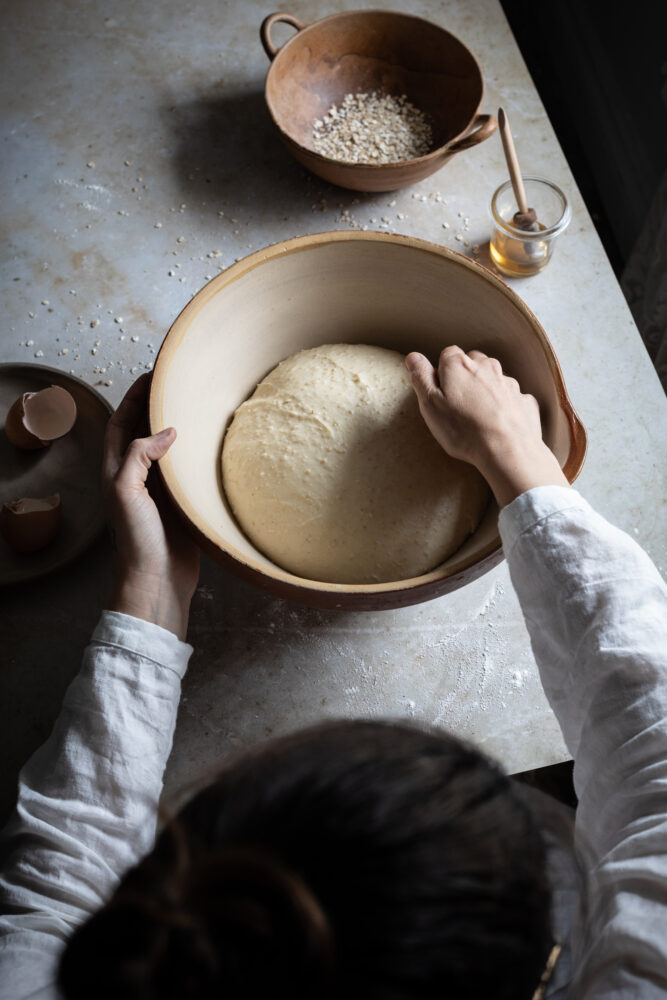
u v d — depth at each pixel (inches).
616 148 68.5
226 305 31.8
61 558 35.1
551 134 47.1
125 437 31.7
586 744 23.0
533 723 33.4
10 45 49.9
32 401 36.5
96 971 13.2
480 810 14.1
